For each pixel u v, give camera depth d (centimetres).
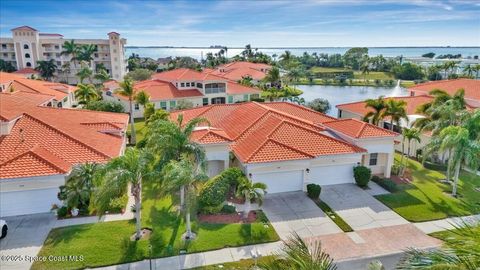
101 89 6391
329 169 2592
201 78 5784
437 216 2130
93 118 3200
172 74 6253
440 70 11488
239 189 2067
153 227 1933
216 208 2095
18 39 8706
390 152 2756
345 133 2797
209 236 1852
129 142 3850
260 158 2358
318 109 5494
